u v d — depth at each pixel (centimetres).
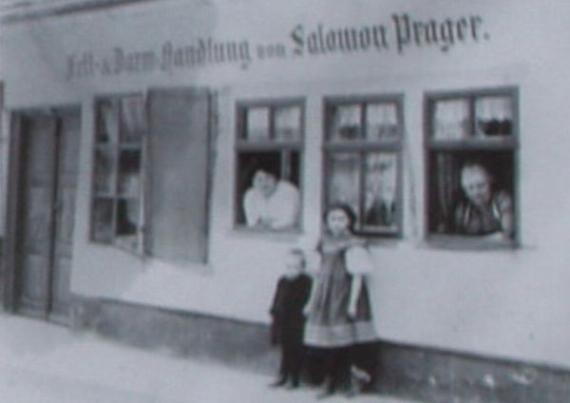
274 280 858
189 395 820
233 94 882
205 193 896
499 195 764
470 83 772
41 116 1061
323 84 834
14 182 1084
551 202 744
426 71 790
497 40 763
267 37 862
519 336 755
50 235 1060
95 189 980
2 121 1072
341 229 823
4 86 1057
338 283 816
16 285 1085
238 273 878
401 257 798
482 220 771
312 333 820
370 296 811
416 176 793
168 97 920
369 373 810
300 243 843
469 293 773
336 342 812
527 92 752
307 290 838
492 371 764
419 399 791
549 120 745
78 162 1039
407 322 796
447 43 782
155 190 930
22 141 1080
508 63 759
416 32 793
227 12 885
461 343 776
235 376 855
